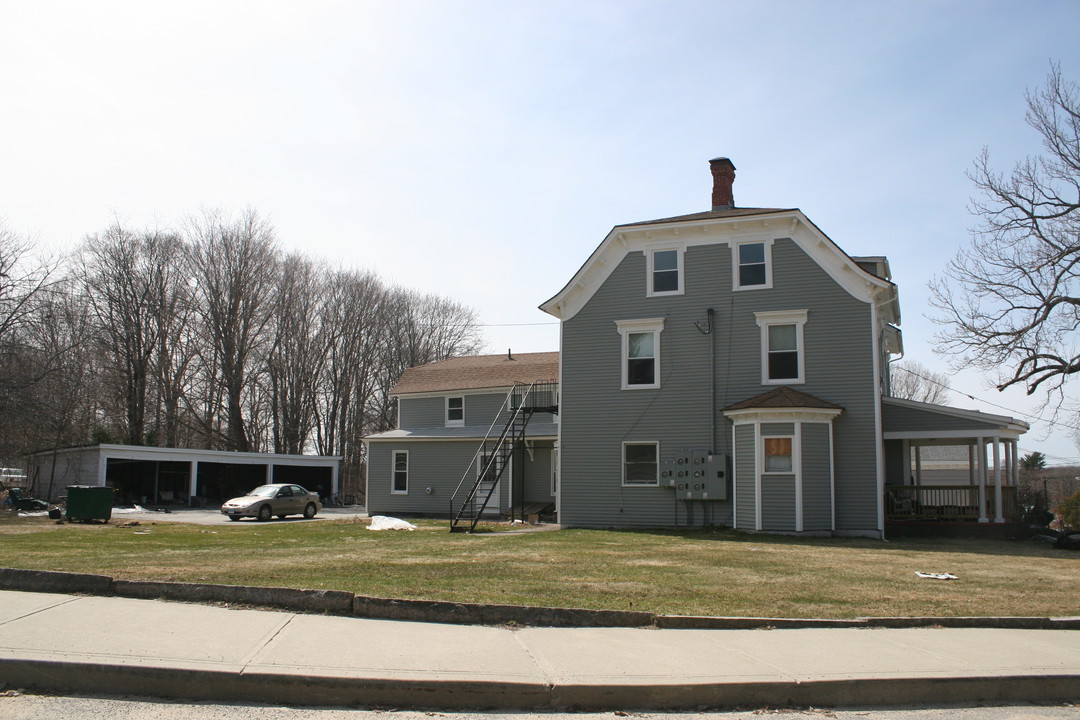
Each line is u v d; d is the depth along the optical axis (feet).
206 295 179.42
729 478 77.00
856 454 73.56
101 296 169.07
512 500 107.76
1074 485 170.19
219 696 21.29
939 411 75.72
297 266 196.75
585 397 83.15
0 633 24.30
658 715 21.45
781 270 78.43
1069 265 98.32
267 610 29.07
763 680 22.62
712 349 79.41
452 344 233.96
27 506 110.01
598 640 26.86
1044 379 101.96
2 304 120.06
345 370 206.49
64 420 134.82
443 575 37.60
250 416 188.44
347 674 21.61
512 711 21.33
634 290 82.89
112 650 22.85
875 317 75.20
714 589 36.52
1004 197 101.65
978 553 58.03
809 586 38.42
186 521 96.02
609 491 81.25
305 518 107.76
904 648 27.07
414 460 116.78
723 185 91.56
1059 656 26.43
